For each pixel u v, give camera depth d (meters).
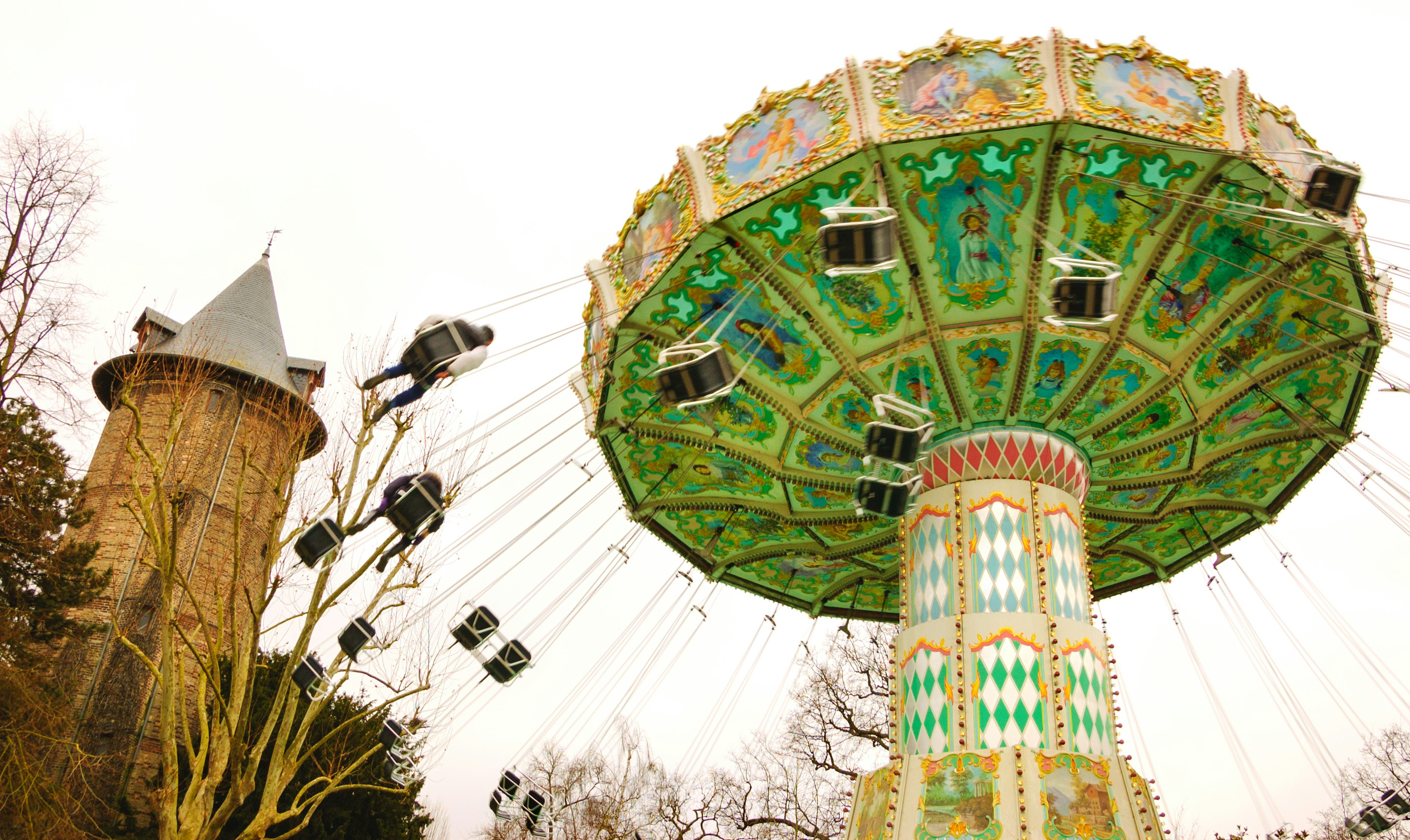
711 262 15.57
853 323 16.58
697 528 21.80
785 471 19.22
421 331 15.18
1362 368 16.64
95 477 47.03
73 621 28.31
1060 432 17.61
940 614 16.69
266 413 49.41
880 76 13.77
